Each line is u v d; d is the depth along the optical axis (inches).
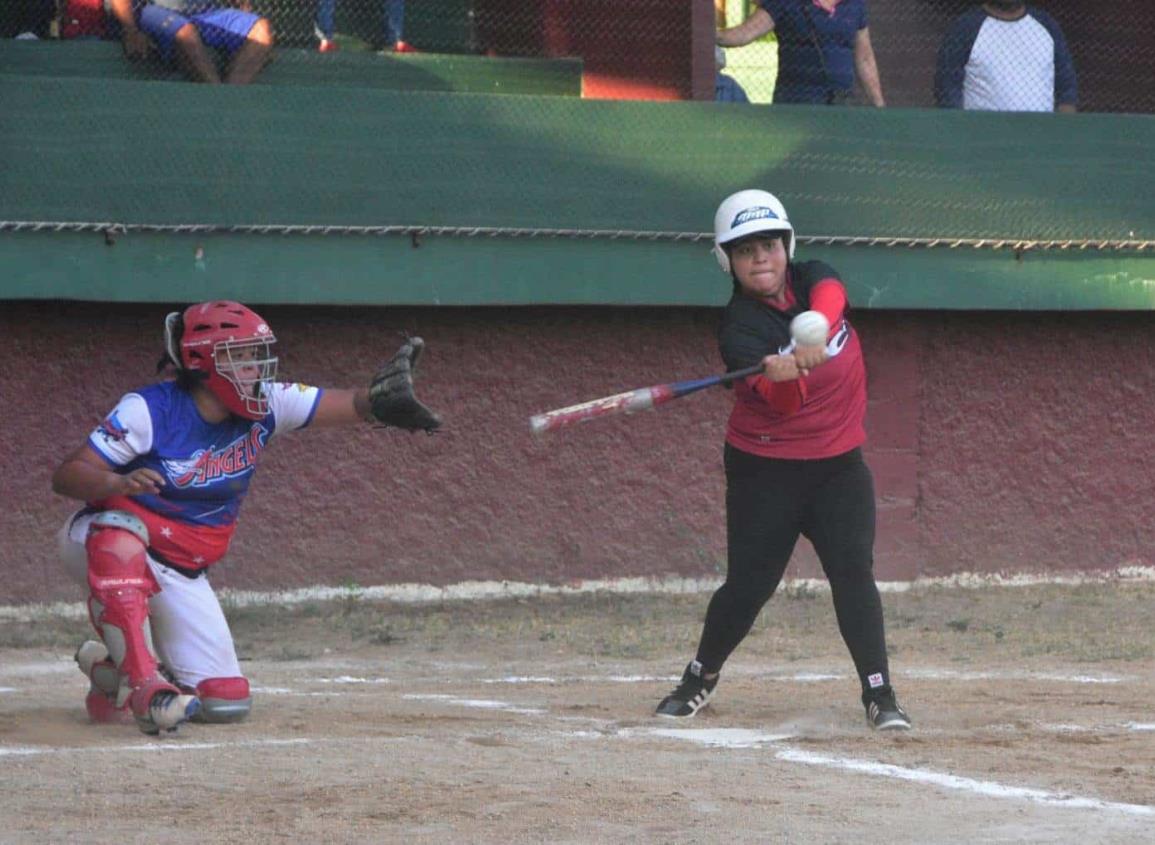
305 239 1578.5
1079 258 1774.1
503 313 1697.8
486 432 1697.8
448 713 1026.7
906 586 1802.4
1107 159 1774.1
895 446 1801.2
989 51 1797.5
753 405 984.9
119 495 928.9
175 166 1545.3
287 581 1652.3
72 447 1606.8
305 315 1651.1
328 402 981.8
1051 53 1819.6
